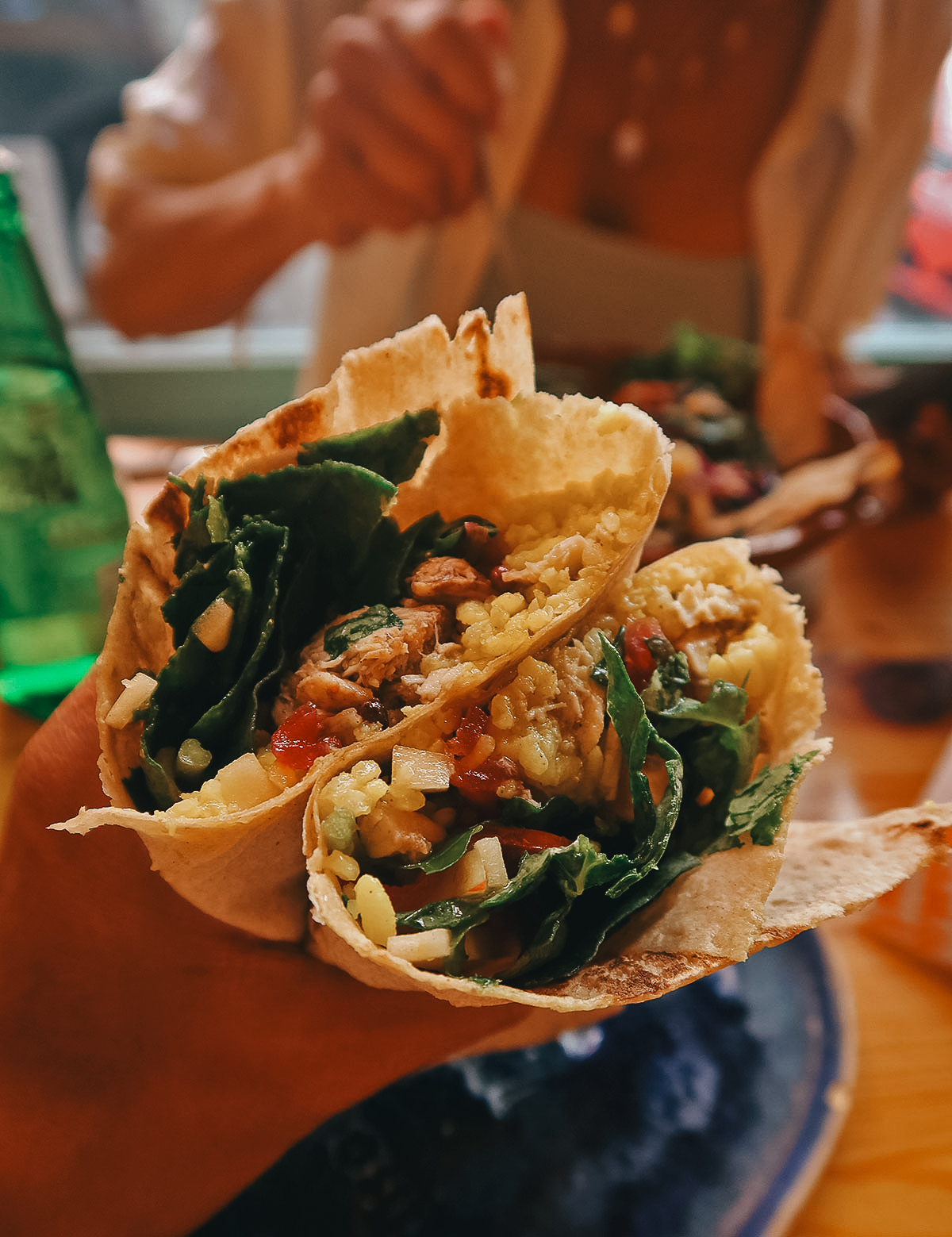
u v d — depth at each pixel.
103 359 0.65
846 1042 0.23
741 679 0.19
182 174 0.56
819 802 0.31
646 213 0.58
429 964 0.16
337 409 0.18
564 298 0.59
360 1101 0.21
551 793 0.18
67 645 0.31
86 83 0.62
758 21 0.52
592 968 0.16
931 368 0.48
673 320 0.60
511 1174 0.21
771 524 0.32
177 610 0.17
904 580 0.44
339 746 0.17
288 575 0.18
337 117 0.43
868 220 0.60
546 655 0.18
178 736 0.17
